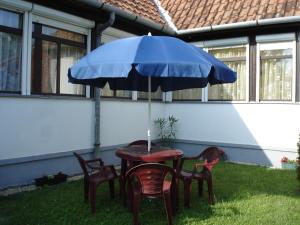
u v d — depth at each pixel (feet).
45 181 22.26
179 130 34.99
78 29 25.88
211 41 33.35
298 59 29.22
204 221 16.01
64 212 17.03
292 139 29.35
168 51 15.93
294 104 29.19
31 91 22.61
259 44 31.04
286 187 22.17
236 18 31.42
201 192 19.95
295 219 16.26
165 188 15.92
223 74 16.70
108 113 28.40
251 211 17.38
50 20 23.62
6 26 21.11
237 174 26.05
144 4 34.55
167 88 22.41
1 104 20.38
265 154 30.50
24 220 15.84
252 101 31.37
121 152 18.40
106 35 28.96
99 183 17.49
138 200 15.33
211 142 33.22
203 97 33.94
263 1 31.89
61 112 24.16
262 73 31.19
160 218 16.44
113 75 15.21
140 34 32.07
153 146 20.66
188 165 29.22
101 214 16.87
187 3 36.70
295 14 28.53
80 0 23.07
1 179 20.61
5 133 20.61
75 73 16.40
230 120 32.24
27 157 21.86
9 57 21.35
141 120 32.07
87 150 26.23
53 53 24.18
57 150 23.91
